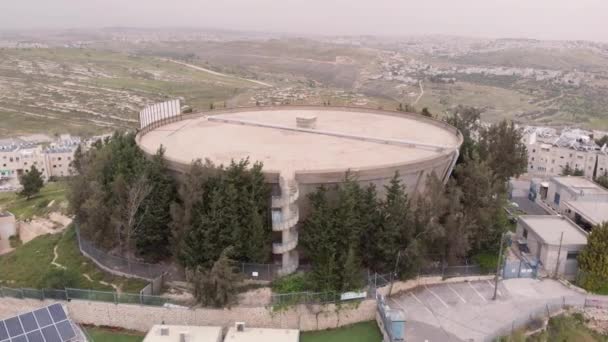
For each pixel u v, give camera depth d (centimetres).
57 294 4997
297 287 4866
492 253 5797
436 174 5962
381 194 5553
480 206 5781
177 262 5059
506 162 7956
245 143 6825
